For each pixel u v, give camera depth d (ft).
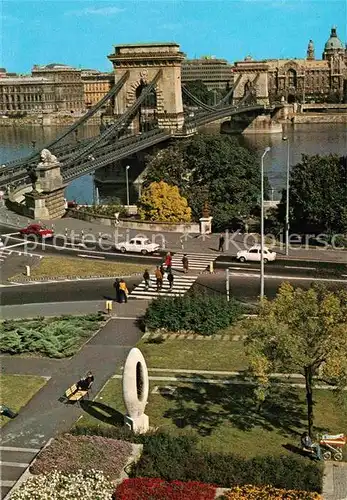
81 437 117.91
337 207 284.41
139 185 514.68
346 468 112.37
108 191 526.16
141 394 124.16
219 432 125.80
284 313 118.01
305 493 100.53
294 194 292.61
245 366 154.71
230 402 138.00
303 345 114.42
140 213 321.32
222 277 231.09
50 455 113.39
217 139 355.77
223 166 342.44
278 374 148.77
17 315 194.29
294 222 293.43
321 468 109.91
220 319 177.58
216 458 109.81
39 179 333.83
